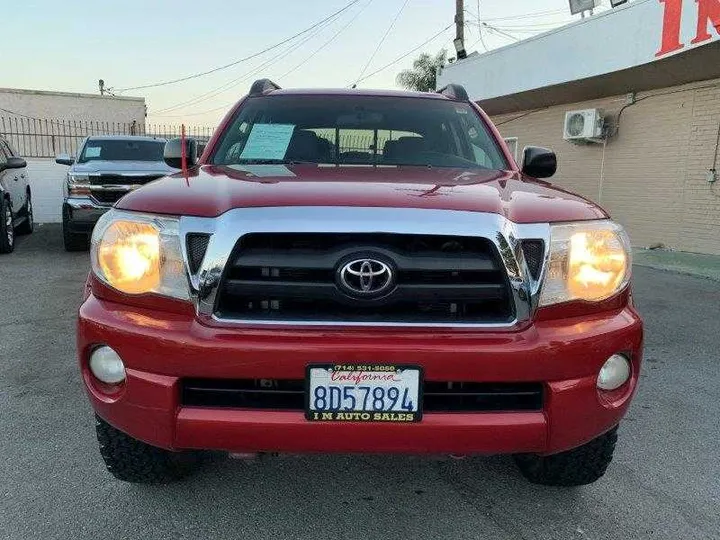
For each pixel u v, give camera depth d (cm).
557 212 212
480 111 361
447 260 196
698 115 941
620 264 214
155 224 203
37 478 263
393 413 192
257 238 195
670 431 322
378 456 288
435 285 194
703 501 254
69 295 621
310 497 254
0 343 454
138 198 218
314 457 287
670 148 995
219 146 320
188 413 194
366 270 192
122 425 205
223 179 237
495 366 191
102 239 211
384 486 263
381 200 202
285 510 244
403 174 257
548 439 199
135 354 196
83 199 895
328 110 343
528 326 198
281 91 365
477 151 326
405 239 196
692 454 296
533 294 199
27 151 1708
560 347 195
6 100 1895
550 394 197
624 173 1095
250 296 195
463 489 261
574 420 200
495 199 215
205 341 190
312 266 192
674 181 991
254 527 233
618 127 1100
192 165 334
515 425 196
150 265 203
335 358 188
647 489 263
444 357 190
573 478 250
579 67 1109
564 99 1229
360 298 193
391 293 193
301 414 194
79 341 210
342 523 236
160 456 238
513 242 198
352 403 191
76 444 295
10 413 329
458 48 1841
